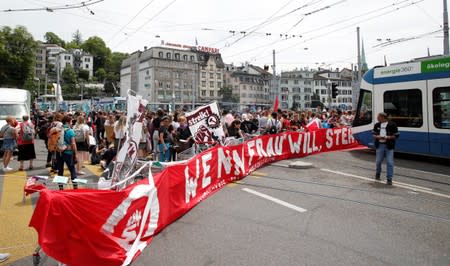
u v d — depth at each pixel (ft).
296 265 14.02
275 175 33.14
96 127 52.26
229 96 302.66
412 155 45.57
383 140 29.86
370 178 31.65
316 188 27.63
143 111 19.01
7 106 49.11
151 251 15.43
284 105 335.88
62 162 28.40
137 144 18.75
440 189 27.37
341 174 33.55
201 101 305.32
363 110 47.80
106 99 132.26
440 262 14.42
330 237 17.15
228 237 17.12
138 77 299.38
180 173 20.89
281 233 17.69
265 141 39.93
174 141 37.60
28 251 15.40
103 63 432.25
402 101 42.11
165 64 288.71
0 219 19.49
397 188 27.71
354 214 20.88
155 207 17.37
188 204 21.88
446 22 55.83
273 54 111.45
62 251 11.84
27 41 189.06
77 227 12.35
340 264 14.15
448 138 37.19
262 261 14.40
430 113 38.91
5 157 34.04
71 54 398.83
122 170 18.17
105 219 13.44
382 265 14.10
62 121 29.32
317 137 50.08
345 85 369.50
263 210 21.71
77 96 312.50
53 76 352.90
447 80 37.32
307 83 349.20
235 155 31.30
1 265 13.99
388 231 18.01
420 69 40.06
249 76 328.90
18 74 187.52
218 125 34.99
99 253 12.98
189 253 15.21
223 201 23.88
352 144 56.90
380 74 45.11
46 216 11.57
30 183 13.19
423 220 19.80
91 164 38.40
